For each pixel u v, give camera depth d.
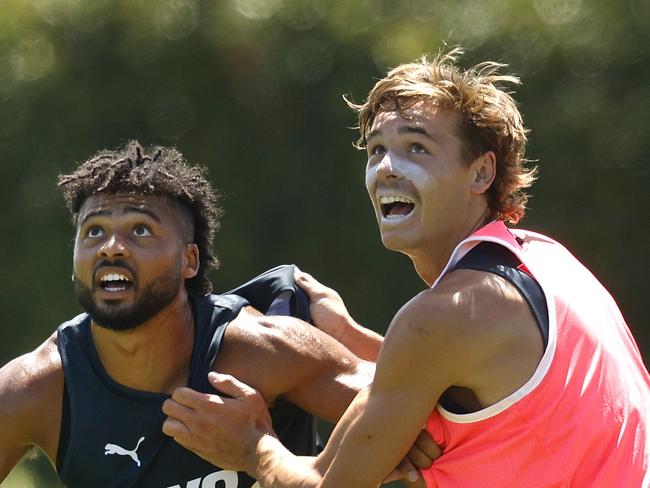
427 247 12.23
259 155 45.78
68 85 46.00
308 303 15.07
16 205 46.50
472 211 12.33
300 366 13.73
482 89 12.27
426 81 12.30
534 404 11.23
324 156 45.41
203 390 13.55
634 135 44.44
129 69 45.88
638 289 45.94
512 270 11.59
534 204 45.03
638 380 12.05
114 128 45.88
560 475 11.22
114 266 13.09
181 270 13.53
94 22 46.09
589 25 44.19
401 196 12.05
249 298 15.21
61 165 46.03
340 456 11.70
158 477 13.45
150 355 13.52
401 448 11.56
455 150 12.09
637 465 11.38
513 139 12.39
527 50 43.84
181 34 45.62
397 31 44.50
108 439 13.50
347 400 13.69
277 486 12.35
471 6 44.41
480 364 11.30
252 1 45.41
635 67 44.25
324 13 45.28
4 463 13.77
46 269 46.09
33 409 13.67
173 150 14.30
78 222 13.48
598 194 45.25
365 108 12.58
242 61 45.66
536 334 11.33
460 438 11.56
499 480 11.36
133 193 13.30
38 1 46.25
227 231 45.34
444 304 11.33
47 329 45.97
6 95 46.03
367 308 45.31
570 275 12.12
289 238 45.78
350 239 45.34
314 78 45.19
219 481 13.41
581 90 44.00
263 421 13.12
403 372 11.41
